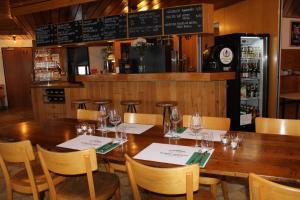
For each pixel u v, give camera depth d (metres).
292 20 7.37
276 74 4.71
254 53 4.70
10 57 8.84
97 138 2.15
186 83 4.09
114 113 2.32
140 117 2.70
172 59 4.83
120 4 5.11
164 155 1.72
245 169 1.47
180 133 2.20
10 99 8.98
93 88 4.81
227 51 4.43
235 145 1.80
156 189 1.42
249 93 4.81
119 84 4.58
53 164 1.70
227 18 6.02
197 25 4.01
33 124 2.75
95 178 2.12
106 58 7.38
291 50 7.55
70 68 6.69
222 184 2.38
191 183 1.35
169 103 3.94
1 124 6.43
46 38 5.68
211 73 3.59
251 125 4.82
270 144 1.86
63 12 5.63
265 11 4.81
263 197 1.20
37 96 5.36
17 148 1.88
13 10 5.59
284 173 1.40
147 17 4.39
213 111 3.99
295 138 1.98
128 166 1.55
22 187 2.05
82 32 5.13
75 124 2.69
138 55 4.37
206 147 1.83
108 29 4.82
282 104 6.27
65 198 1.88
